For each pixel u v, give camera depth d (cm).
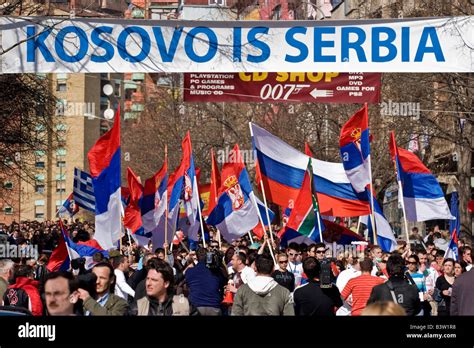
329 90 1647
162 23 1605
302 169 2062
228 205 2047
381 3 4009
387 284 1095
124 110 8725
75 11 2505
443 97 3192
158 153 5409
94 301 848
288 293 1072
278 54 1603
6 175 3162
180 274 1580
